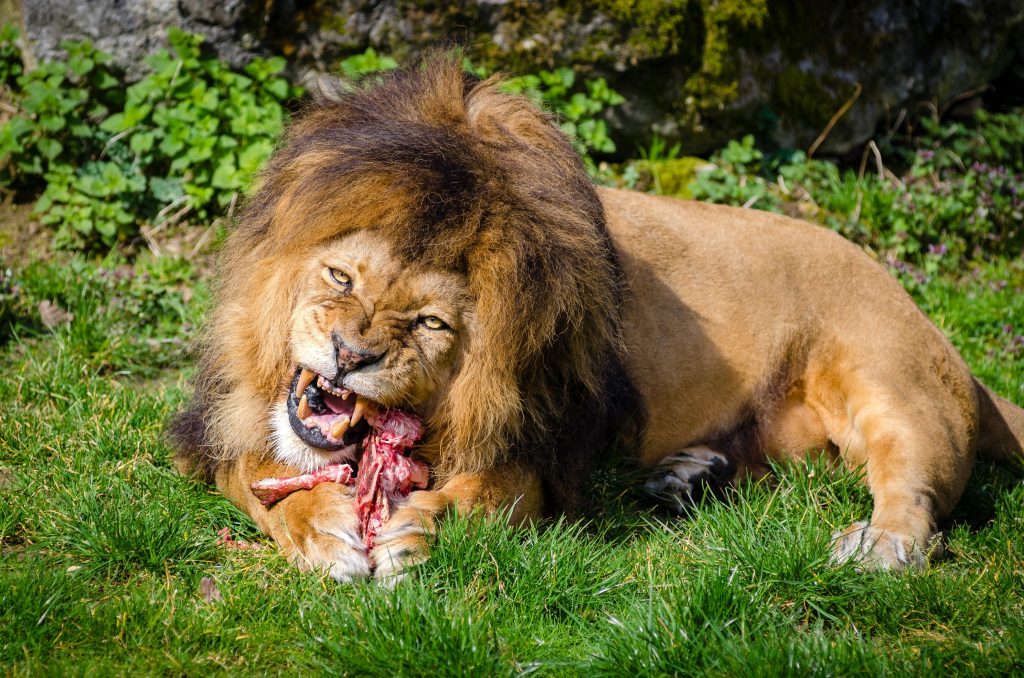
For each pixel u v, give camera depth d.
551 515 8.91
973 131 18.28
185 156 14.09
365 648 6.84
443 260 7.43
